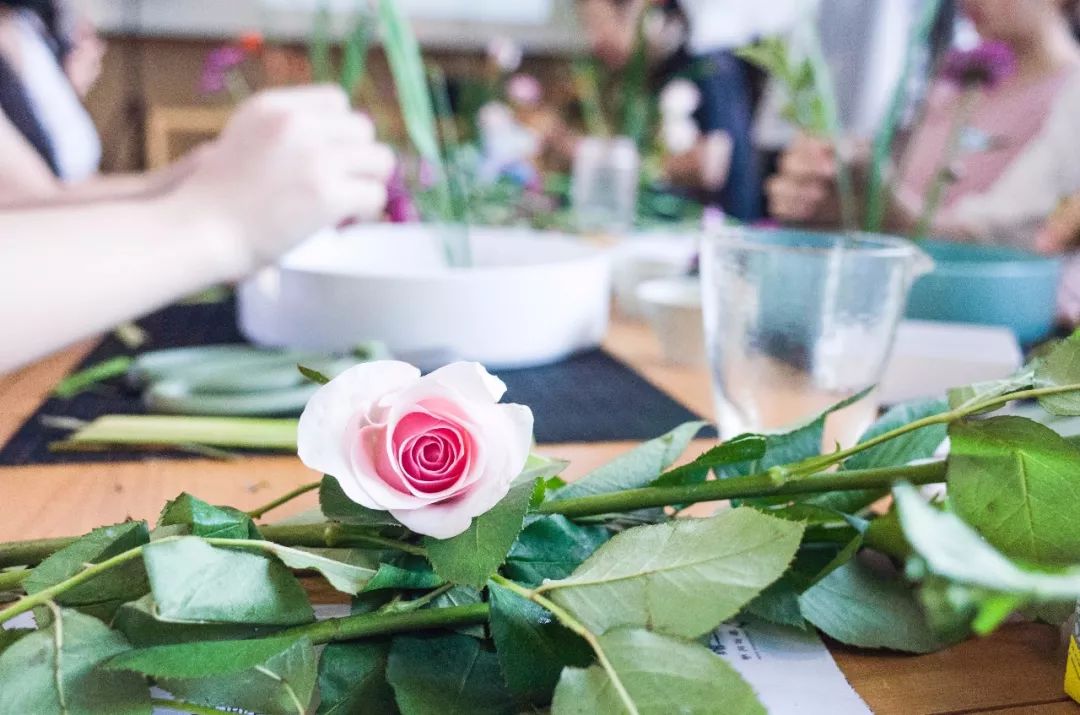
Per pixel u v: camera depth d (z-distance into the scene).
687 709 0.38
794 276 0.65
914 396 0.80
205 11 3.27
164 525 0.46
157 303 0.78
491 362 0.86
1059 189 1.72
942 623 0.44
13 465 0.65
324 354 0.82
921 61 1.64
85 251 0.76
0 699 0.39
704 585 0.43
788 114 0.92
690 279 1.06
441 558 0.44
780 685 0.47
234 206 0.83
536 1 3.70
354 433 0.44
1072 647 0.47
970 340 0.85
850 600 0.50
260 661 0.40
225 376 0.77
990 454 0.46
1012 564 0.36
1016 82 1.80
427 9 3.57
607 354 0.94
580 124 2.76
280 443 0.68
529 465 0.49
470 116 2.43
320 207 0.84
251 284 0.91
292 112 0.87
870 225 0.95
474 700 0.43
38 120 1.88
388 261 0.98
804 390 0.67
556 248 0.97
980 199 1.77
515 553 0.47
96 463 0.66
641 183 1.94
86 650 0.41
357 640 0.44
